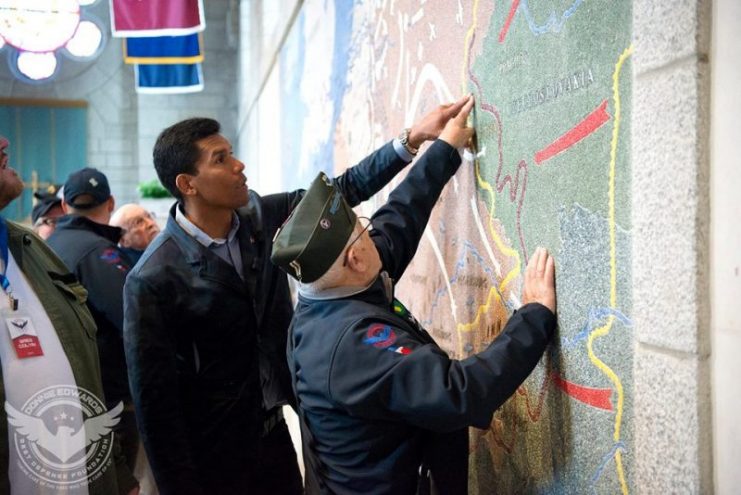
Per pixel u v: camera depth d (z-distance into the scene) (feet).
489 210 5.58
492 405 4.02
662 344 3.34
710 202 3.10
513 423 5.29
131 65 44.24
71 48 23.99
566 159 4.29
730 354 3.00
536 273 4.59
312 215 4.50
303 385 4.63
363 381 4.14
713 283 3.10
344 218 4.54
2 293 5.18
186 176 6.01
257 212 6.67
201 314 6.05
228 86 45.65
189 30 22.35
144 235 12.01
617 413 3.81
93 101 43.88
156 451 5.92
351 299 4.56
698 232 3.10
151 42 29.09
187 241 6.12
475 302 5.93
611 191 3.80
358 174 6.52
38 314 5.39
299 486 6.97
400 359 4.10
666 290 3.30
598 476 4.03
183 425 6.03
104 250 8.39
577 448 4.28
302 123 17.60
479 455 6.13
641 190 3.47
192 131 6.02
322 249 4.43
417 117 7.60
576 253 4.19
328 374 4.29
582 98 4.09
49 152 43.21
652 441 3.45
